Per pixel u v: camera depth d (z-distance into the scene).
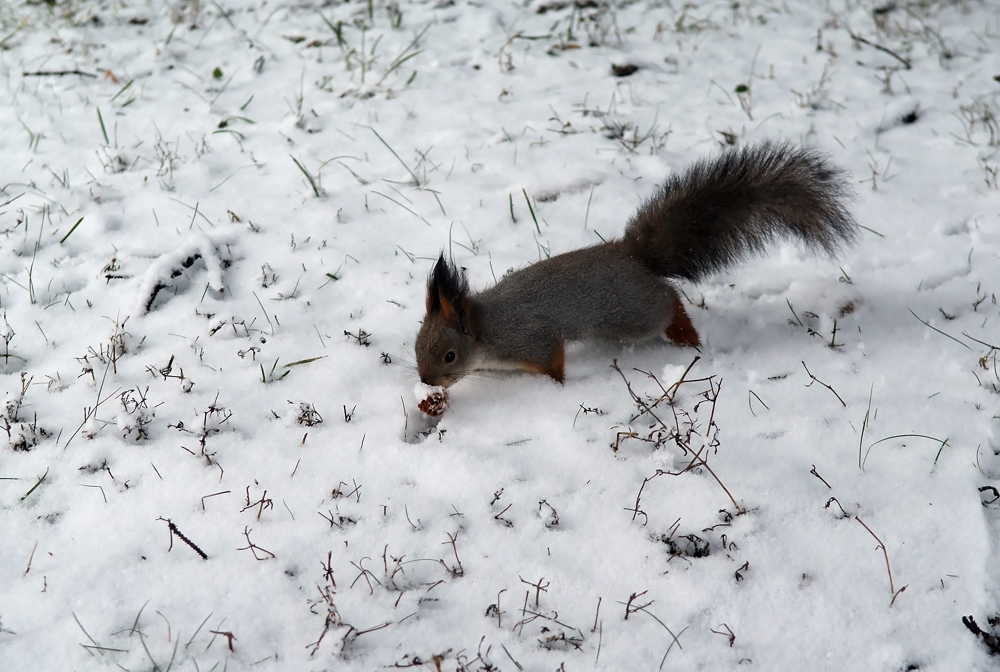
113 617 1.55
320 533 1.60
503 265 1.89
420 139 2.11
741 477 1.63
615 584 1.56
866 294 1.83
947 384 1.71
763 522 1.60
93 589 1.56
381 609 1.55
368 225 1.95
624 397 1.72
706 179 1.77
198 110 2.18
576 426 1.69
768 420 1.68
